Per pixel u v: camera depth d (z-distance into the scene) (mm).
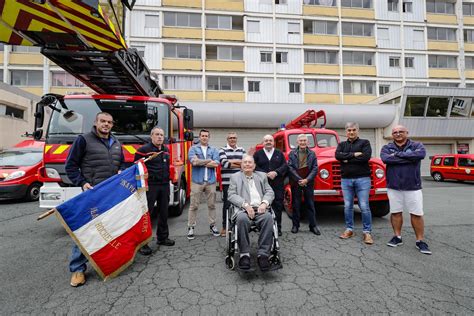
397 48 25609
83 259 3021
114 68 4879
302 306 2477
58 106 4801
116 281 2992
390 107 18438
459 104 18500
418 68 25922
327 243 4199
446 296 2635
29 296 2695
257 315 2346
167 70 22297
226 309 2438
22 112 14359
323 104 17969
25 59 21562
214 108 16953
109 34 3678
